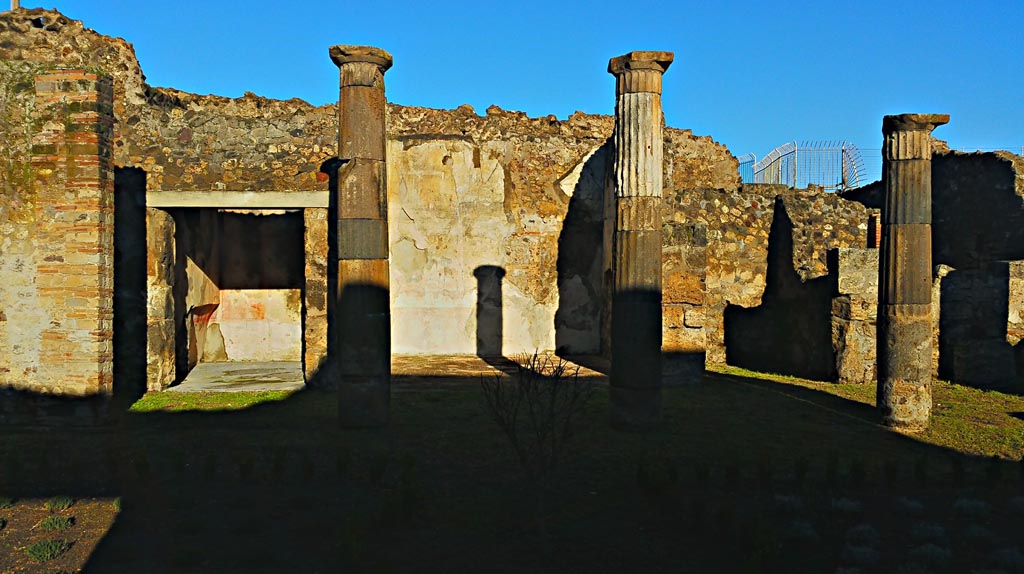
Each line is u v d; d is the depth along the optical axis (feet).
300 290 51.37
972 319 42.93
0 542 18.29
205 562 17.17
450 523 19.42
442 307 50.03
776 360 48.32
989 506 21.34
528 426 30.04
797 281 46.09
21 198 30.53
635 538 18.58
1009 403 36.22
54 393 30.22
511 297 50.44
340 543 18.15
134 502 21.01
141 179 37.11
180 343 42.98
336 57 29.73
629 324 29.73
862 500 21.72
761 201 50.44
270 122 38.78
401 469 23.95
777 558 17.25
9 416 30.37
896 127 30.86
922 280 30.63
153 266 37.60
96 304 30.35
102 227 30.71
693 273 40.55
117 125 37.63
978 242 49.34
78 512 20.26
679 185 64.69
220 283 50.75
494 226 50.21
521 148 50.44
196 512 20.24
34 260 30.45
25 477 23.21
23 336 30.53
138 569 16.80
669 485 21.88
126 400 35.35
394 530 18.94
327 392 37.70
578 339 51.19
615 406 29.94
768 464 24.02
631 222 30.01
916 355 30.53
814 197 49.62
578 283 51.08
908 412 30.42
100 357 30.42
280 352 51.13
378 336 29.89
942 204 52.49
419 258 49.93
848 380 40.73
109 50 37.93
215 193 37.47
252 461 23.26
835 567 17.17
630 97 30.19
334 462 24.77
